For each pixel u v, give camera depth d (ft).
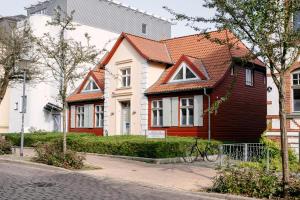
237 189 36.65
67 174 48.42
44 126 118.32
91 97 103.35
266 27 34.96
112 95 95.96
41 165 54.80
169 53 97.30
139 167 56.03
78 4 134.82
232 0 35.58
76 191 36.58
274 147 59.21
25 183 40.52
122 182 43.93
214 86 78.13
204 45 92.63
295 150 59.36
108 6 144.46
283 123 34.88
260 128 91.61
